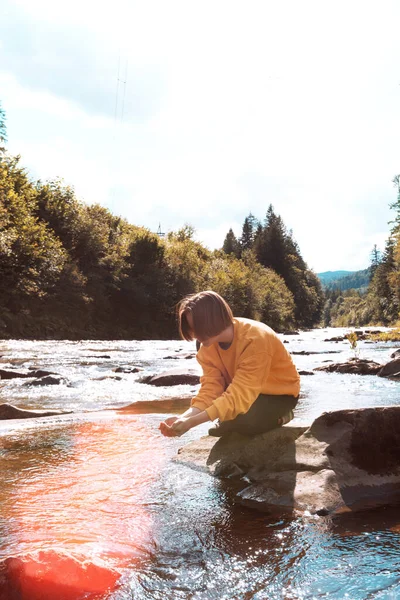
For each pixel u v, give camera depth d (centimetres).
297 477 211
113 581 132
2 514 181
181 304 248
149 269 3466
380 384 571
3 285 2211
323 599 121
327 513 183
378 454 222
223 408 232
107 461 249
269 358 251
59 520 176
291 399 274
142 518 178
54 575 128
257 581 132
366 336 2117
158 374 633
